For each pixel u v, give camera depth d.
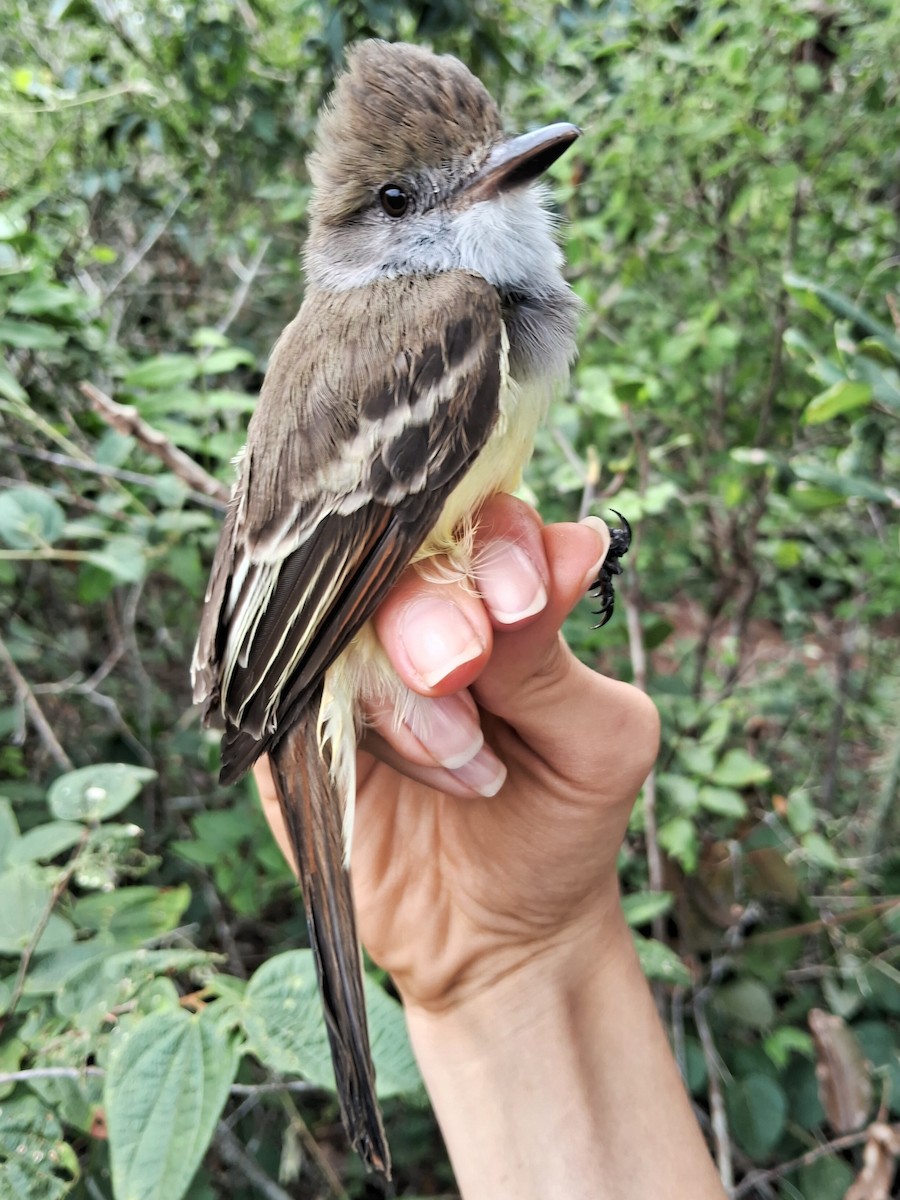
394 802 0.20
